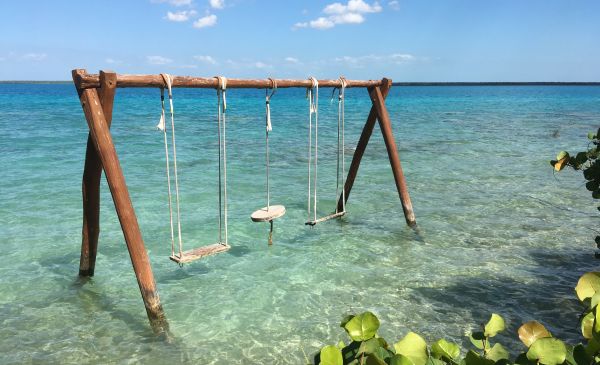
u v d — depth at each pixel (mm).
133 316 5680
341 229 8781
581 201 10539
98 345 5051
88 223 6242
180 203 10406
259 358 4809
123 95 91438
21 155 15883
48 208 9828
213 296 6141
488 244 7922
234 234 8484
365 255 7496
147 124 28328
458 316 5566
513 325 5340
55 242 7969
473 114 41156
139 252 5215
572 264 7047
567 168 14320
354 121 33406
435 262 7176
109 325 5457
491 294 6105
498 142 21172
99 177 5938
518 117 37125
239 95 112938
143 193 11148
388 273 6805
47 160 15062
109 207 10039
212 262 7246
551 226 8820
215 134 23922
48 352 4906
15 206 9906
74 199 10523
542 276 6637
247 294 6191
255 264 7176
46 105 47500
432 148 19312
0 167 13820
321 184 12555
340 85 8039
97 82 5051
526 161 15953
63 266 7051
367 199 10930
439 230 8664
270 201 10766
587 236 8258
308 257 7434
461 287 6324
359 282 6527
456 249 7719
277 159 16516
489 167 14867
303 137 23188
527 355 1564
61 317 5617
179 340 5141
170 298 6086
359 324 1622
